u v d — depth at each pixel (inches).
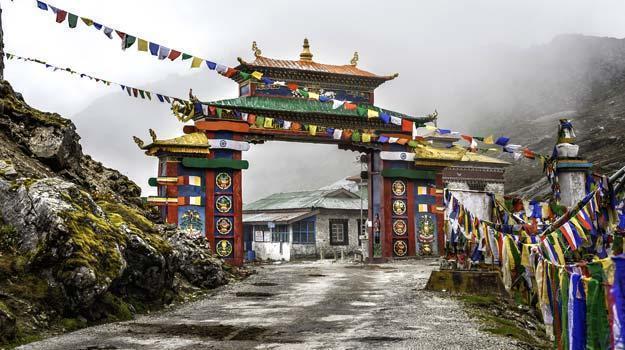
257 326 536.1
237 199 1242.0
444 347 439.8
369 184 1449.3
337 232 1945.1
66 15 642.8
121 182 961.5
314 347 440.5
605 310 330.3
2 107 773.3
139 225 732.7
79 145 868.0
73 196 609.6
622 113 3668.8
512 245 625.0
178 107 1193.4
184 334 495.5
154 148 1209.4
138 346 445.7
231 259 1219.9
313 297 752.3
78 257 529.3
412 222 1453.0
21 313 483.2
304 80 1346.0
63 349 431.2
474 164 1860.2
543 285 428.8
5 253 541.6
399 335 487.2
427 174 1465.3
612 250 546.0
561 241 558.9
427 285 815.7
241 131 1251.8
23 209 565.9
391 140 1267.2
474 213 778.2
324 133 1343.5
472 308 649.6
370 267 1261.1
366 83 1397.6
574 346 355.3
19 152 733.9
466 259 820.0
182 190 1203.9
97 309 551.2
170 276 695.1
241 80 1349.7
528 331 569.6
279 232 1937.7
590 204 548.7
